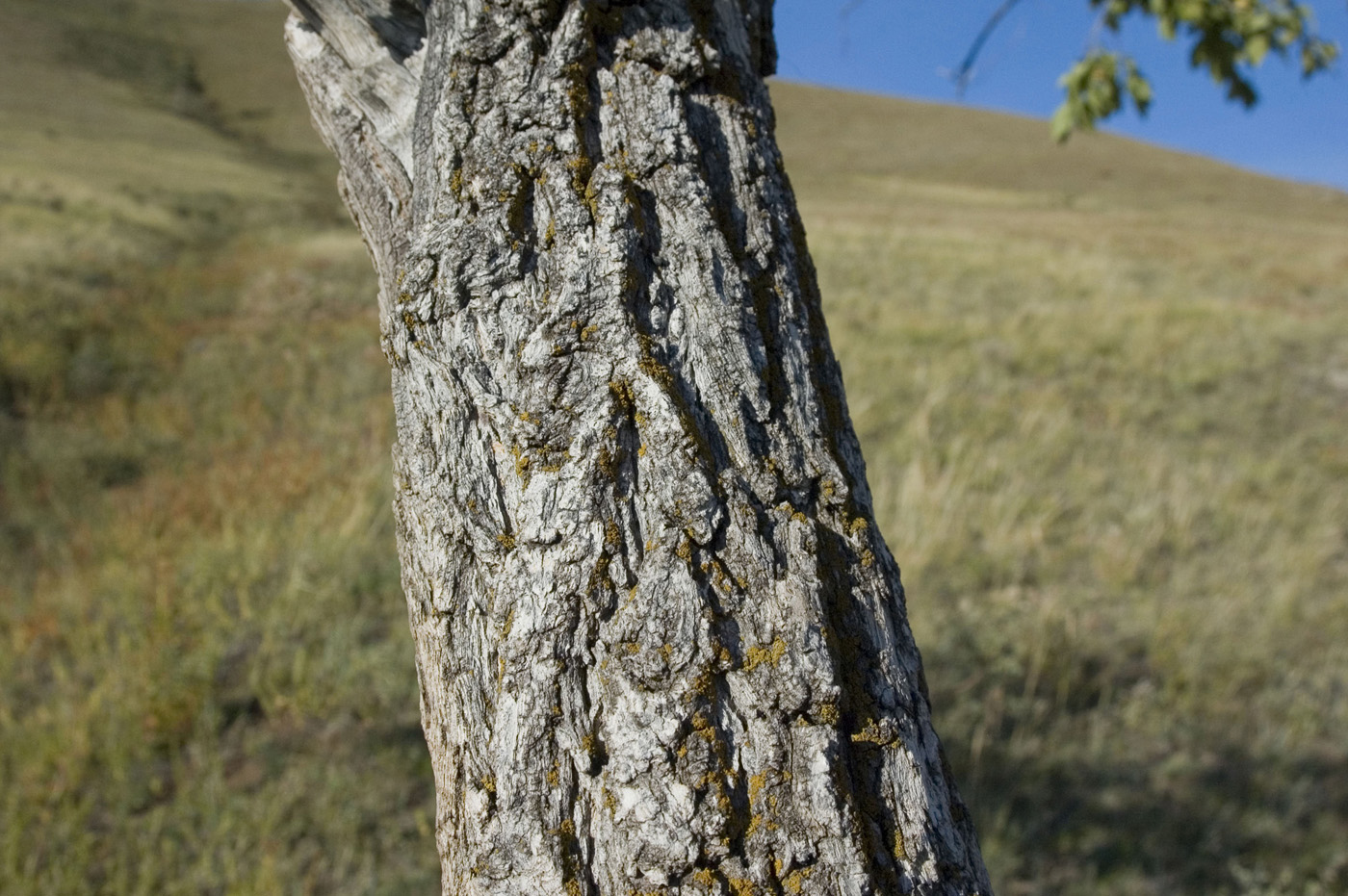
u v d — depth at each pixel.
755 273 1.03
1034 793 3.90
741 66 1.14
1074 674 4.71
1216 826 3.75
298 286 15.45
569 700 0.89
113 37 61.59
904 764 0.90
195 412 9.85
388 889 3.35
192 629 4.95
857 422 8.52
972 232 26.48
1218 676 4.80
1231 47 2.34
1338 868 3.57
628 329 0.94
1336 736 4.38
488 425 0.96
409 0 1.11
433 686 0.99
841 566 0.96
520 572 0.91
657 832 0.84
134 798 3.75
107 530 6.64
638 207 0.99
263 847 3.39
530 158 0.99
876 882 0.84
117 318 13.00
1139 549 6.08
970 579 5.67
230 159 37.94
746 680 0.87
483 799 0.90
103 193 22.95
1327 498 7.27
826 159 55.81
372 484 7.08
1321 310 14.71
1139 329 12.52
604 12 1.05
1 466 8.14
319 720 4.29
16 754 3.95
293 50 1.25
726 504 0.91
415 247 1.00
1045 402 9.44
